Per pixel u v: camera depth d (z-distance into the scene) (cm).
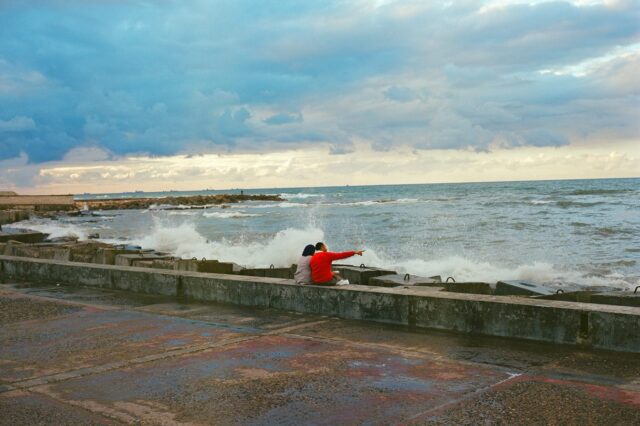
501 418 414
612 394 461
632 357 568
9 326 777
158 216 6475
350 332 701
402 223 3884
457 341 648
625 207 4728
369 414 428
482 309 671
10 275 1352
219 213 6781
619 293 1042
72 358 604
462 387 485
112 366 570
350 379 512
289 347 631
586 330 606
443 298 702
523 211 4622
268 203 9812
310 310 827
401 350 611
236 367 557
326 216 5128
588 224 3328
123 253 1848
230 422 419
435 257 2161
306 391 483
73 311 874
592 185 12638
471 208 5306
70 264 1215
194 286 968
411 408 438
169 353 614
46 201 7588
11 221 5166
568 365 545
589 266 1873
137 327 748
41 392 495
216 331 717
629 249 2273
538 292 1042
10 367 575
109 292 1066
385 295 750
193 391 489
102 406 457
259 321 775
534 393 465
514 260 2056
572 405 437
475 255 2209
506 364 553
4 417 436
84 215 6912
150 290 1038
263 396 473
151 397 476
